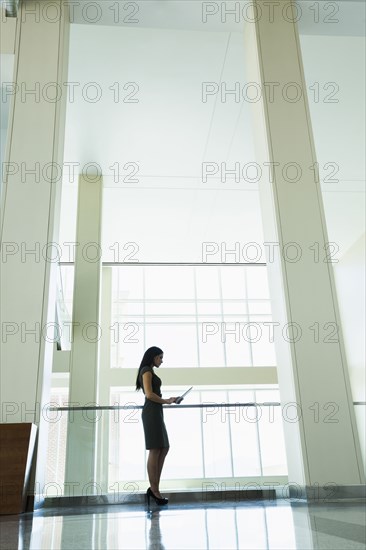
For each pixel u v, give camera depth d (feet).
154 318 54.95
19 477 12.39
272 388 51.57
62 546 6.82
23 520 10.94
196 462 16.71
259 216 38.55
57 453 16.97
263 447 17.02
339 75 25.55
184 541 7.06
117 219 38.34
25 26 17.74
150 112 27.07
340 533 7.14
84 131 28.30
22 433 12.79
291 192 16.49
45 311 14.57
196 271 57.47
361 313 42.04
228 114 27.43
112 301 51.44
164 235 41.63
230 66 24.31
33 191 15.75
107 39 22.40
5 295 14.64
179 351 53.83
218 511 11.96
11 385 13.88
